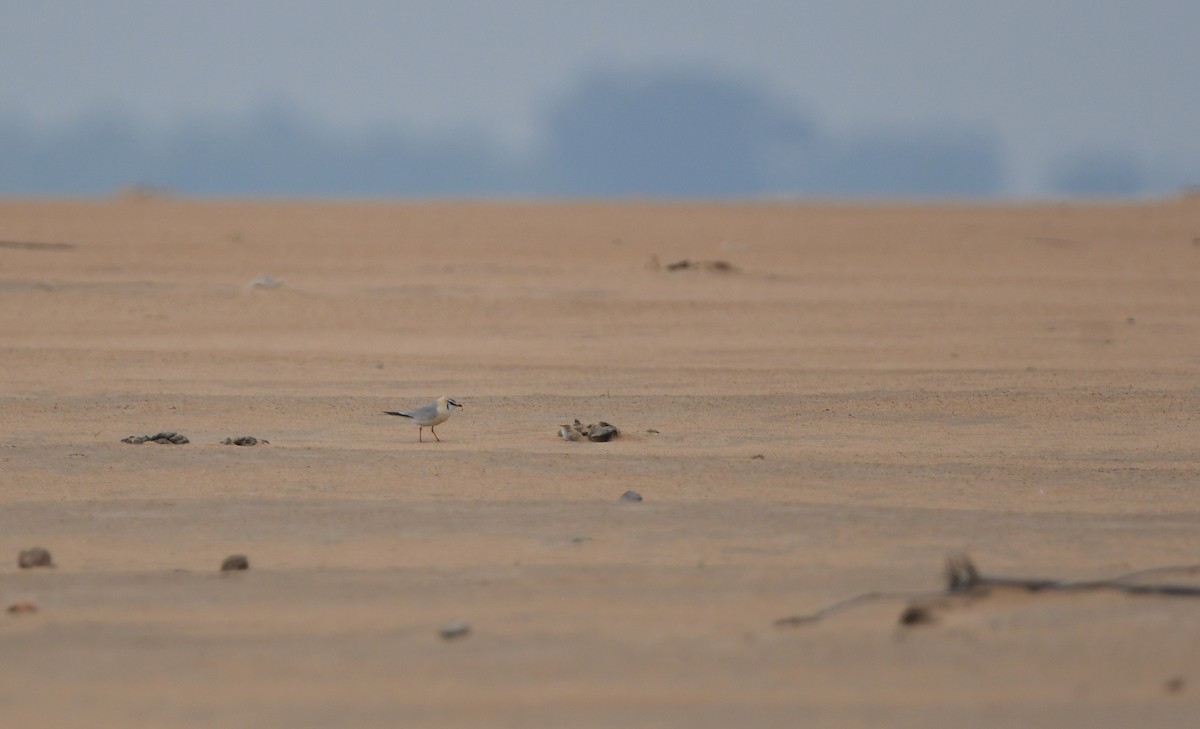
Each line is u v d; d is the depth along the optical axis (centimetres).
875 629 3438
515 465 5734
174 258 15275
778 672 3148
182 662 3244
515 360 9931
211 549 4428
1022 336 11412
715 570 4084
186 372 9181
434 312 12219
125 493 5234
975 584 3781
